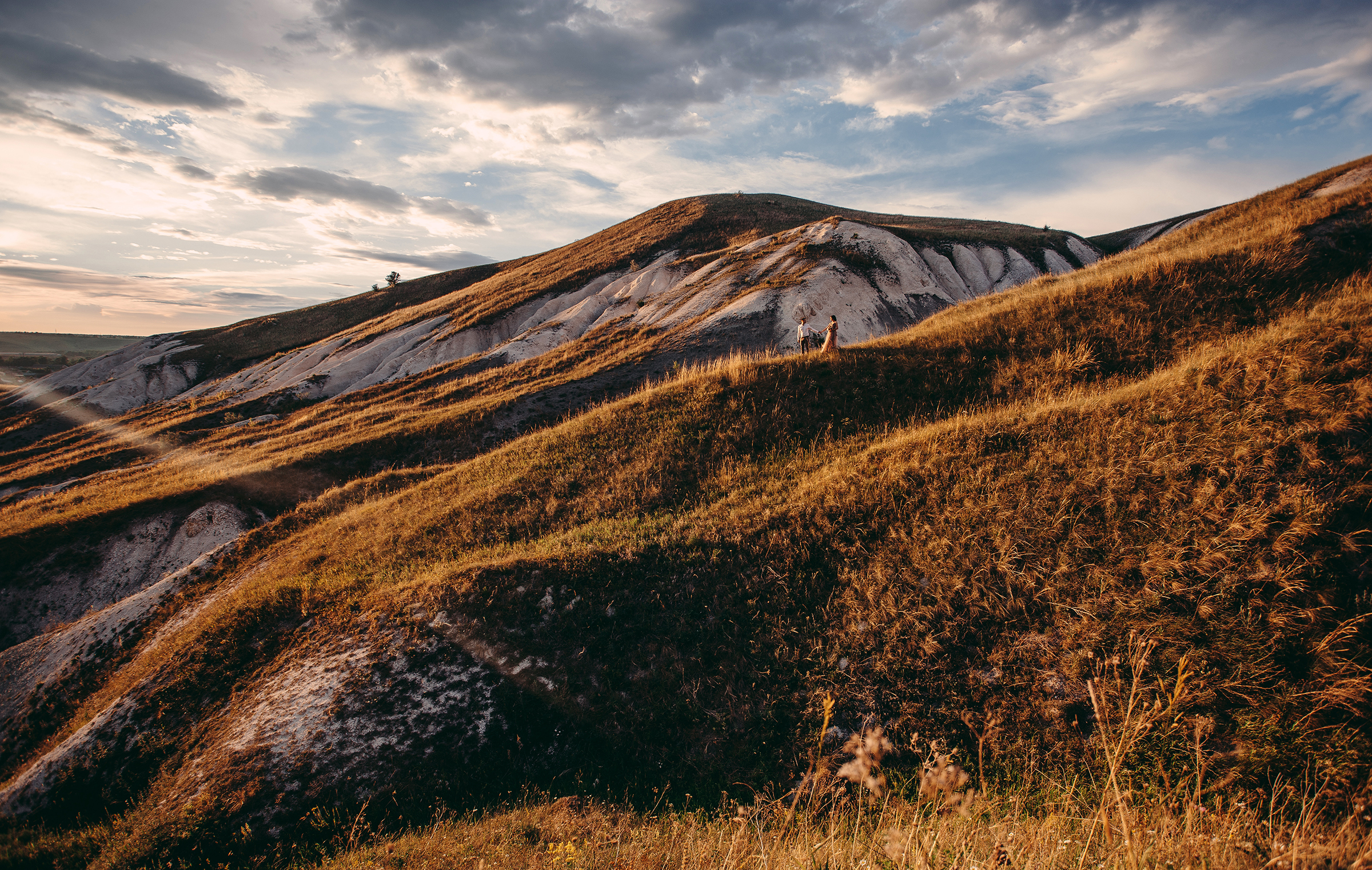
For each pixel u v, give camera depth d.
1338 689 5.34
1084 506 8.30
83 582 20.48
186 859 7.06
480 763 7.80
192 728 9.59
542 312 62.50
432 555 13.51
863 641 7.97
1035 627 7.29
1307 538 6.60
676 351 35.81
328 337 80.31
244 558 17.58
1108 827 3.25
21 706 13.31
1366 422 7.47
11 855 7.69
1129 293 14.18
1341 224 13.19
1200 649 6.21
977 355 14.73
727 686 7.99
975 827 3.92
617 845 5.47
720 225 77.19
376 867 5.97
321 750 8.14
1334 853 3.10
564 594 10.06
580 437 16.89
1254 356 9.45
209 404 57.31
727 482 12.91
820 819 5.68
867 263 48.12
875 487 10.38
